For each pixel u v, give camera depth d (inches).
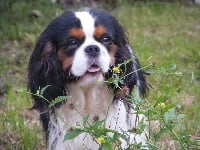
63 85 45.8
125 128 47.1
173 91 61.9
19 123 56.2
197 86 64.2
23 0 93.1
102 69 43.9
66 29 44.5
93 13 45.3
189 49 75.1
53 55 45.5
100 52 43.7
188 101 60.9
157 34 82.0
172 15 89.8
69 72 44.6
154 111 38.5
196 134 53.7
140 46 75.1
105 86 45.8
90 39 44.3
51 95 46.2
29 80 47.8
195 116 57.2
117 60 46.3
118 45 46.3
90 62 43.4
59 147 47.1
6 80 68.1
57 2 94.3
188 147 39.5
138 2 96.1
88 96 46.1
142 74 51.4
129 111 47.8
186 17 89.4
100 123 37.6
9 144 53.0
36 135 54.0
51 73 45.6
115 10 91.7
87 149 46.8
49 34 45.7
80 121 46.4
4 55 75.7
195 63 71.5
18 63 73.2
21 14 88.0
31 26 84.0
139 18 87.8
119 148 39.2
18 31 82.5
